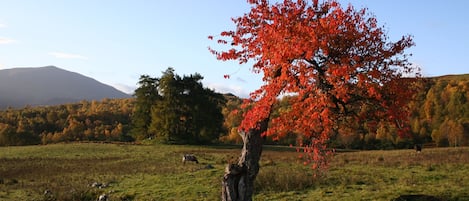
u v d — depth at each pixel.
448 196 20.80
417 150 52.56
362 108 14.66
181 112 91.56
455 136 92.44
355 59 12.32
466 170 30.59
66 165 44.09
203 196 23.70
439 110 107.12
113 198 23.69
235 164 15.01
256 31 14.87
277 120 13.84
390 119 14.42
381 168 33.62
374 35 13.02
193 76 94.12
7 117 142.62
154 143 85.00
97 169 39.16
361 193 22.64
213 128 93.25
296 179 26.64
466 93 107.38
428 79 13.70
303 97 13.47
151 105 96.31
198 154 55.06
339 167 34.72
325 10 13.96
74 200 24.06
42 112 156.12
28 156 55.56
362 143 83.19
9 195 26.09
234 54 15.30
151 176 32.06
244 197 14.66
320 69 12.85
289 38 12.65
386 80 13.10
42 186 29.08
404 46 13.32
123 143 81.31
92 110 157.12
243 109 14.36
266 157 48.38
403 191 22.47
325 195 22.80
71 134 121.38
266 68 13.45
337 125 15.34
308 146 15.77
